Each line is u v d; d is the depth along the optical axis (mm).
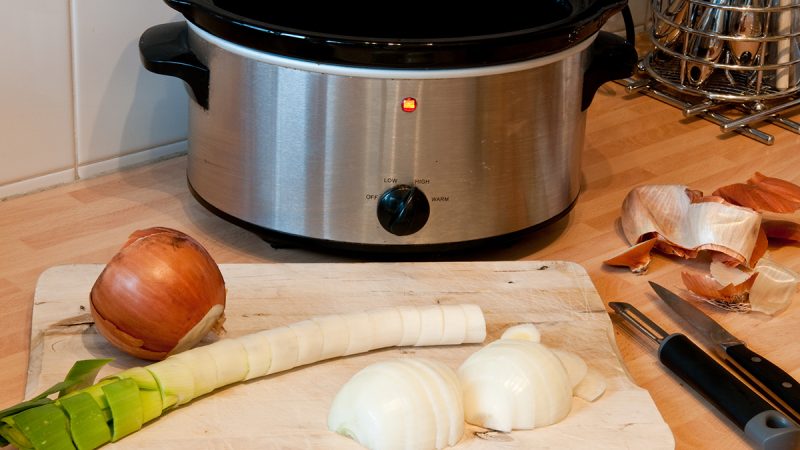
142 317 647
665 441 639
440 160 763
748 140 1099
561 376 655
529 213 823
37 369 680
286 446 620
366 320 702
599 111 1155
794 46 1111
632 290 848
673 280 865
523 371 647
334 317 701
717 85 1162
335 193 773
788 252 919
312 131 752
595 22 774
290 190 782
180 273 654
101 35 912
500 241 820
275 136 765
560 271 813
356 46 702
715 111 1148
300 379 679
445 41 709
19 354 725
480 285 791
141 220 898
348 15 862
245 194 804
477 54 718
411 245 796
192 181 861
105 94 938
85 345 700
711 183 1005
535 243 900
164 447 613
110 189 945
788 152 1076
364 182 767
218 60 769
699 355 716
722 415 704
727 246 835
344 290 773
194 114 828
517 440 635
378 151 753
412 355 711
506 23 862
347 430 628
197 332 671
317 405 656
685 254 875
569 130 825
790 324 814
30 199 917
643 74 1223
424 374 637
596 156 1055
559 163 829
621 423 652
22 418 581
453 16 874
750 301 824
